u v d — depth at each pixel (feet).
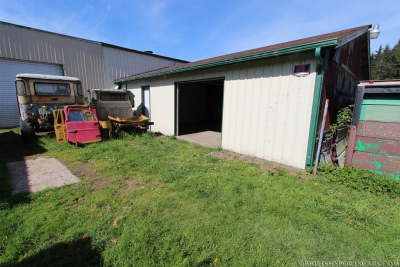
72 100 22.25
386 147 11.24
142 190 10.27
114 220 7.75
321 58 11.66
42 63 31.09
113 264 5.70
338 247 6.49
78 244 6.45
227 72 17.72
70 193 9.77
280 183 11.10
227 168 13.56
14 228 7.09
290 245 6.53
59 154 16.08
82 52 34.14
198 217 7.93
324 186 10.80
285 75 13.80
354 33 14.62
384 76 103.65
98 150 16.99
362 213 8.11
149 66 43.91
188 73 22.09
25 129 18.67
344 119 16.44
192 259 5.91
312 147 12.87
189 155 16.72
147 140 21.80
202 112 41.98
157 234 6.88
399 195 9.71
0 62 28.19
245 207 8.63
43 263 5.71
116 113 25.72
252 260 5.90
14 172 12.45
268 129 15.17
